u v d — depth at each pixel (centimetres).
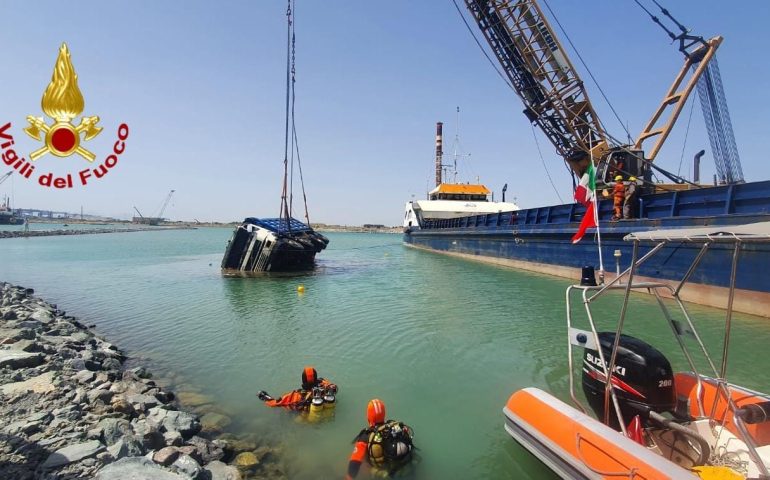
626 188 1672
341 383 761
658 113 1919
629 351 454
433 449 538
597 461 388
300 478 475
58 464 411
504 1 1895
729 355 888
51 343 924
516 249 2480
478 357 897
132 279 2259
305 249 2466
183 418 581
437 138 5406
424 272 2456
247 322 1235
